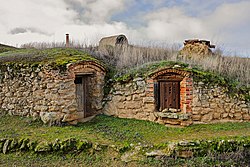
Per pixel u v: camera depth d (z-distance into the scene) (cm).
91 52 1233
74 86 948
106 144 761
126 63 1157
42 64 942
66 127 896
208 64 1082
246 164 707
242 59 1287
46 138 780
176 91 1000
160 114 961
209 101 969
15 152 755
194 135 828
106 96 1058
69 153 744
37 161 717
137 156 715
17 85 988
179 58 1207
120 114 1023
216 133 843
